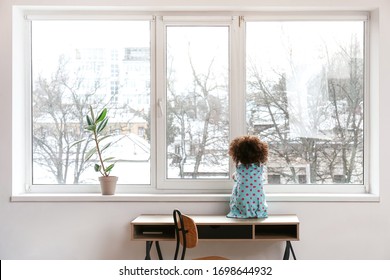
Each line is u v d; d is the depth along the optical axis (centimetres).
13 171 459
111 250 457
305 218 454
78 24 477
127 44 475
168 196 455
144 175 477
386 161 454
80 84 477
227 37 473
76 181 479
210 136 473
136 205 457
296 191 472
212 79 473
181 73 473
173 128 474
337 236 454
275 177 475
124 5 456
